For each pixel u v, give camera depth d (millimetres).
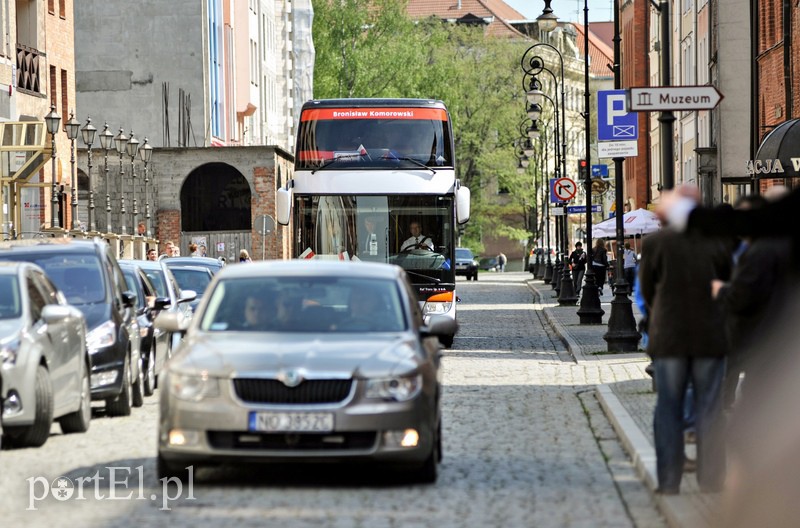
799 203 22109
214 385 28578
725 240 27453
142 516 25906
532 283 195875
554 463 33031
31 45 118562
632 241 156125
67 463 32812
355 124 71500
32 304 37344
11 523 25281
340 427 28406
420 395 29094
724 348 26859
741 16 132125
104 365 42406
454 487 29469
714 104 42344
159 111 176250
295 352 29188
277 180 158250
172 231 157125
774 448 21141
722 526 22516
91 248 45938
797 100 95625
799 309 22719
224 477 30609
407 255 71000
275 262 33750
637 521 25688
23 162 102375
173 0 176250
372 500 27734
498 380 55094
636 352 66875
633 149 63906
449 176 71250
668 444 27125
